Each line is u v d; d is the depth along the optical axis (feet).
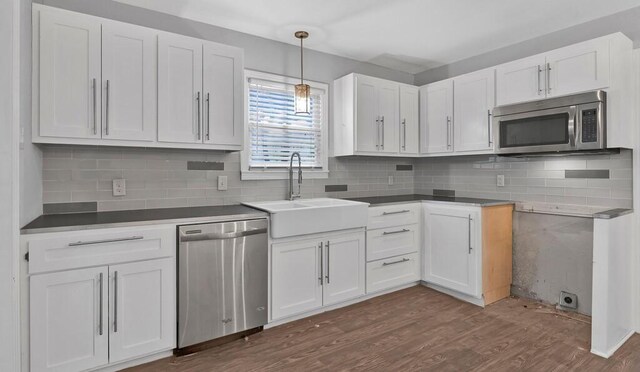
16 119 4.99
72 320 5.88
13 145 4.92
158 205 8.52
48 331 5.69
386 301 9.96
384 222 10.26
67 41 6.56
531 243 10.01
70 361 5.88
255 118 10.00
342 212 9.01
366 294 9.87
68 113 6.56
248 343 7.50
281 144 10.50
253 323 7.73
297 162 10.80
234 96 8.45
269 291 8.02
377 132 11.10
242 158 9.71
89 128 6.76
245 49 9.77
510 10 8.47
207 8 8.35
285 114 10.57
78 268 5.91
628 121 7.97
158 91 7.47
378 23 9.21
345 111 10.96
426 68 12.96
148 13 8.38
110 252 6.20
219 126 8.25
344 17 8.85
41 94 6.32
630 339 7.68
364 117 10.82
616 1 8.00
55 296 5.74
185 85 7.79
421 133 12.14
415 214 11.05
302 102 9.27
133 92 7.19
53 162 7.34
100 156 7.83
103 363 6.15
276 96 10.41
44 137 6.34
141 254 6.48
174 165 8.72
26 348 5.53
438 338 7.70
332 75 11.50
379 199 11.44
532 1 8.04
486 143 10.13
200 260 7.01
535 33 9.84
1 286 4.89
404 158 13.47
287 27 9.44
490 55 11.23
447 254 10.32
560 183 9.52
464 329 8.14
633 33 8.26
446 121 11.27
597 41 7.89
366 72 12.32
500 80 9.76
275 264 8.08
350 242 9.43
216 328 7.23
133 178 8.20
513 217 10.44
